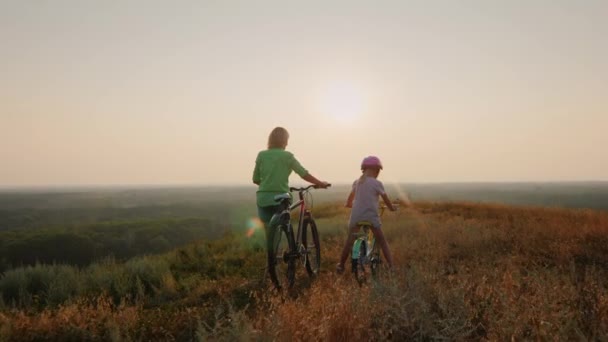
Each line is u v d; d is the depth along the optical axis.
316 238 6.79
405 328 3.60
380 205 6.80
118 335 3.98
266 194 5.99
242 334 3.21
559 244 8.23
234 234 12.99
